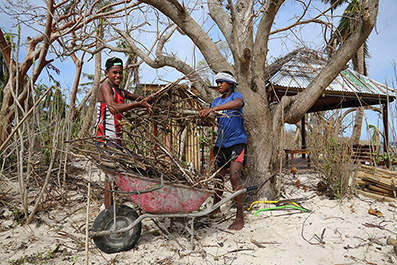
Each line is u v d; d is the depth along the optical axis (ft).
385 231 9.86
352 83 26.13
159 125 10.58
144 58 16.60
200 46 14.38
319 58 23.47
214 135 11.57
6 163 17.16
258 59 13.67
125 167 8.40
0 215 11.37
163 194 8.21
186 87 11.13
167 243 9.03
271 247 8.63
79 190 14.84
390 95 25.49
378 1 12.70
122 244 8.30
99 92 9.31
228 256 8.14
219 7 16.35
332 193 14.05
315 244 8.94
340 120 15.93
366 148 21.77
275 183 13.91
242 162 10.69
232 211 12.27
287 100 14.46
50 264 7.64
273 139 13.75
